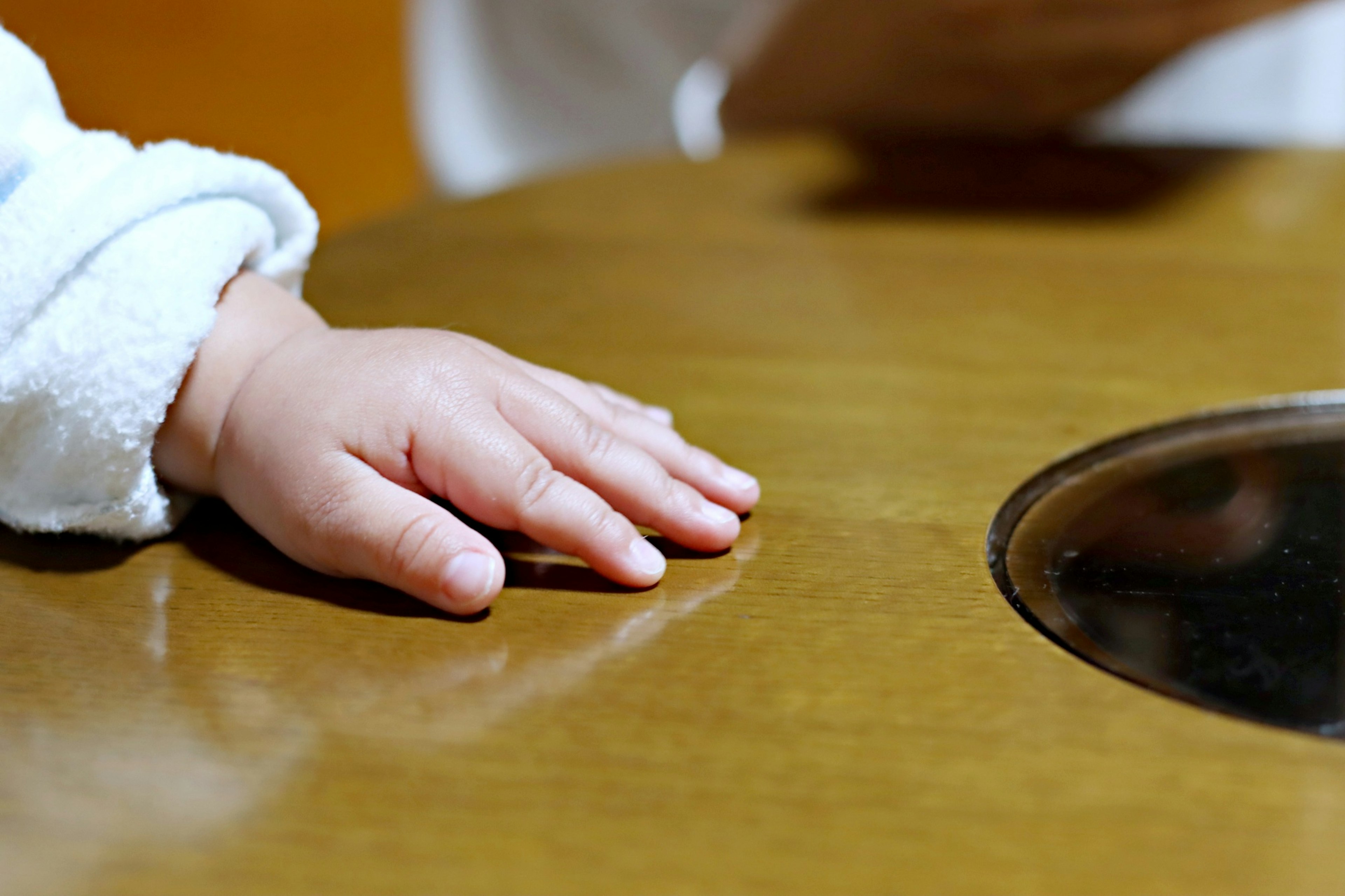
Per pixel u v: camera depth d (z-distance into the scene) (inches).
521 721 17.0
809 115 40.5
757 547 18.9
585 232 26.0
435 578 18.0
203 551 19.0
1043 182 29.7
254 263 20.0
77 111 58.1
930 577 18.5
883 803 16.3
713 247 25.4
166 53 58.9
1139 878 15.8
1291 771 16.5
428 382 18.7
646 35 46.2
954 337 22.6
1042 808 16.3
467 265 24.6
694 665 17.5
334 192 61.6
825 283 24.2
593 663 17.5
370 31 59.9
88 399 18.4
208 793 16.4
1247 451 20.2
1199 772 16.5
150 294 18.5
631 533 18.5
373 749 16.7
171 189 18.9
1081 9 31.2
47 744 16.8
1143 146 32.5
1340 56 44.0
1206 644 17.7
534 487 18.4
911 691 17.2
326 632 17.9
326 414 18.6
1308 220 26.2
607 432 19.0
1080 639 17.7
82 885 15.8
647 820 16.2
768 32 38.6
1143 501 19.5
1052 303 23.5
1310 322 22.9
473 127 46.2
